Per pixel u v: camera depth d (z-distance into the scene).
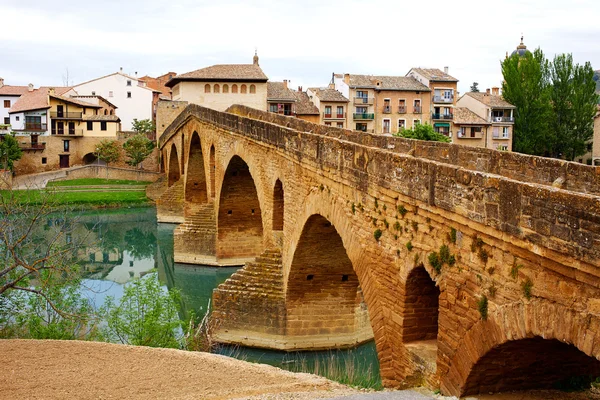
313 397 13.00
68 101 99.69
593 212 9.25
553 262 10.20
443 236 13.79
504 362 12.52
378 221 17.23
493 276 11.91
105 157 98.69
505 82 92.06
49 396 13.80
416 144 22.12
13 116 99.31
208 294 39.03
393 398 11.25
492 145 91.06
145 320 22.48
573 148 88.12
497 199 11.59
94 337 22.77
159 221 67.31
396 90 91.56
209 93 88.69
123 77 117.88
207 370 15.98
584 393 12.97
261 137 31.34
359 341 28.45
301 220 24.64
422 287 15.81
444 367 13.78
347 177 19.36
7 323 23.33
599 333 9.23
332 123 91.31
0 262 23.56
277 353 27.80
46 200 29.06
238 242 46.12
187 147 60.66
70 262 29.45
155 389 14.37
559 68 89.00
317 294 27.86
